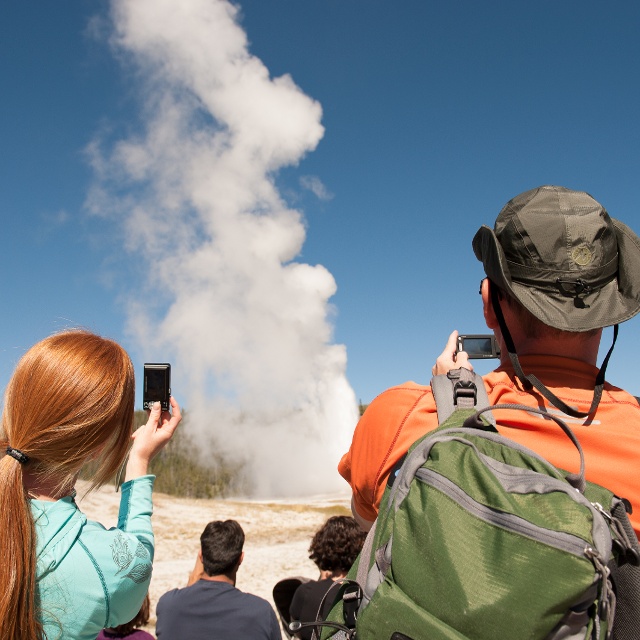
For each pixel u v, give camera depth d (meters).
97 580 1.95
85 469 2.19
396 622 1.40
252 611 3.93
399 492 1.57
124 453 2.19
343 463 2.21
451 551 1.39
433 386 1.84
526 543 1.33
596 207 1.87
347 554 4.30
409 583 1.42
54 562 1.91
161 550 27.45
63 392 2.01
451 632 1.33
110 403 2.08
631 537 1.46
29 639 1.81
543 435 1.72
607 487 1.63
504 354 2.02
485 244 1.98
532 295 1.83
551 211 1.84
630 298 1.79
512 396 1.83
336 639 1.70
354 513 2.20
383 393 1.96
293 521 38.91
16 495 1.91
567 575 1.28
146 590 2.12
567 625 1.29
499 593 1.32
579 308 1.79
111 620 2.01
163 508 39.88
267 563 23.28
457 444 1.56
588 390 1.82
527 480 1.46
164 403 2.46
